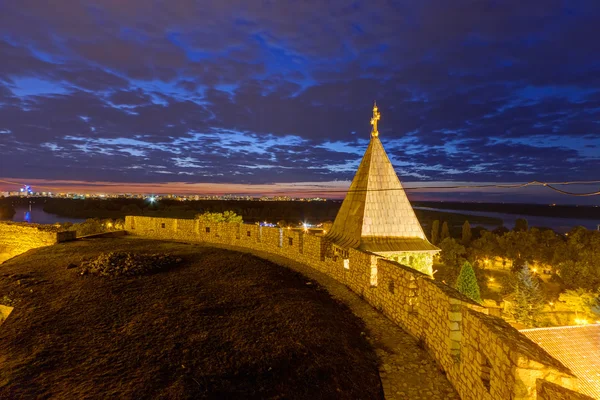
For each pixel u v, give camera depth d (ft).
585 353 36.11
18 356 24.53
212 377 21.11
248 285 42.57
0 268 52.75
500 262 198.90
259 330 28.60
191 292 39.04
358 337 30.83
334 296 43.55
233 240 80.28
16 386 20.40
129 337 27.14
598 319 96.02
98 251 64.85
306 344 26.30
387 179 55.52
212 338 26.86
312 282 49.78
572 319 102.37
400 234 52.85
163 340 26.48
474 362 19.74
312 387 21.17
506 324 18.84
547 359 15.43
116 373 21.75
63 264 53.21
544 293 116.98
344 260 49.34
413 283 31.81
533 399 14.43
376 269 40.24
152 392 19.52
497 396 16.58
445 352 24.62
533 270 154.92
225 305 34.86
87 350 25.11
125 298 36.60
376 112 57.47
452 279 131.85
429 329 27.71
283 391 20.27
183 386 19.90
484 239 180.55
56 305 34.94
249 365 22.76
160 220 92.27
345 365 24.50
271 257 66.64
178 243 79.30
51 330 28.81
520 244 167.32
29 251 68.80
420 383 23.75
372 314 37.06
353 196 58.18
